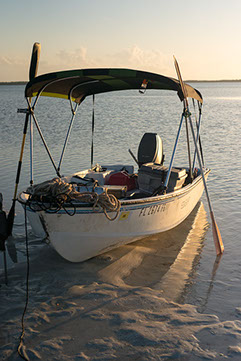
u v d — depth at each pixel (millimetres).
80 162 11969
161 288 4613
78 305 4188
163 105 50031
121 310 4074
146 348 3416
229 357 3281
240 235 6391
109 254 5672
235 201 8086
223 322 3836
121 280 4824
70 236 4969
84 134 18969
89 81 6398
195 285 4695
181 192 6199
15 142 16016
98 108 42906
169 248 5922
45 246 5844
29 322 3859
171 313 4008
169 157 12758
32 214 4883
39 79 5398
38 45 5590
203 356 3295
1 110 36250
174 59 5391
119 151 14062
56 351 3389
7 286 4625
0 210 4996
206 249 5875
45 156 12891
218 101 63031
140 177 6660
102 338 3578
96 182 6047
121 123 24734
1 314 4004
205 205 8000
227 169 10836
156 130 20719
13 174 10180
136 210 5359
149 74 5379
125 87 6848
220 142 16141
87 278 4867
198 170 8008
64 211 4660
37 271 5039
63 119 27719
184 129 21172
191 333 3635
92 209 4832
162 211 5945
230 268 5188
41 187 4711
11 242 5949
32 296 4387
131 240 5836
